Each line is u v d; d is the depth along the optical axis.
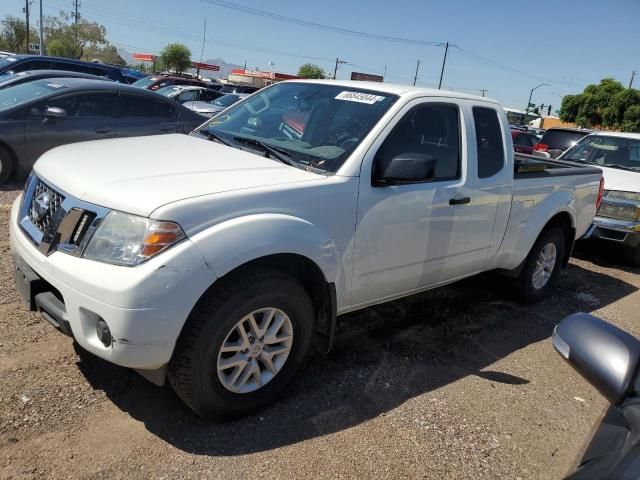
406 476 2.80
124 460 2.69
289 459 2.82
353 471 2.79
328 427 3.11
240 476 2.66
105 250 2.63
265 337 3.05
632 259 7.48
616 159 8.37
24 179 8.01
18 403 2.98
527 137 15.74
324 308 3.38
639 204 7.18
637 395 1.63
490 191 4.29
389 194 3.50
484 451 3.08
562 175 5.22
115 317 2.52
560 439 3.30
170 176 2.96
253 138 3.90
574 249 8.27
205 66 51.00
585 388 3.95
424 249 3.87
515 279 5.30
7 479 2.47
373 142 3.47
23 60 14.96
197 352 2.75
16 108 7.70
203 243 2.64
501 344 4.50
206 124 4.43
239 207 2.84
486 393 3.70
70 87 8.17
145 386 3.29
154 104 8.97
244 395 3.04
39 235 2.97
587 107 51.16
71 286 2.65
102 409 3.04
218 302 2.76
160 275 2.53
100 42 76.25
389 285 3.77
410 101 3.77
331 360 3.85
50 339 3.64
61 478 2.53
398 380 3.71
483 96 4.49
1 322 3.77
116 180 2.86
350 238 3.34
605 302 5.95
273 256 2.99
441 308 5.06
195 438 2.90
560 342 1.80
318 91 4.14
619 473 1.47
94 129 8.30
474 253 4.39
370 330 4.41
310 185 3.14
